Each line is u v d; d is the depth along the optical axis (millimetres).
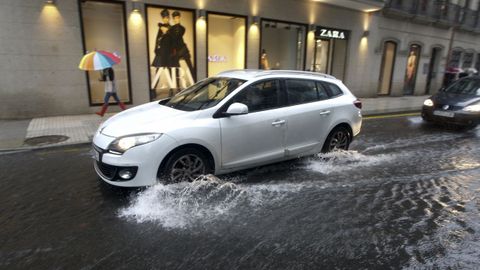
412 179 5543
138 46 10484
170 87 11477
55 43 9250
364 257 3373
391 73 18875
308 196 4707
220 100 4824
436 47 21141
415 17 18500
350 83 16828
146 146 4129
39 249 3346
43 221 3867
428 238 3762
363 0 14328
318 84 5996
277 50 13914
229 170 4875
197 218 3971
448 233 3879
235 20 12508
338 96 6246
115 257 3238
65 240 3498
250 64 13008
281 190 4859
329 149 6191
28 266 3090
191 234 3648
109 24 10062
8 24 8641
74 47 9508
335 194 4816
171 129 4270
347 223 4020
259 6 12703
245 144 4891
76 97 9828
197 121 4492
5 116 9039
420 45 19969
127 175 4125
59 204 4277
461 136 8969
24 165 5750
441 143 8133
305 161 6074
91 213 4047
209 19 11992
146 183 4188
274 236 3678
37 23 8938
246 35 12664
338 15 15391
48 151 6562
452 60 23172
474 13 23469
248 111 4949
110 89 9352
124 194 4512
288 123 5320
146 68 10773
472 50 24828
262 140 5066
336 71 16422
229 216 4051
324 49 15672
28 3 8750
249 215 4098
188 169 4508
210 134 4512
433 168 6164
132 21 10234
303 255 3369
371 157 6723
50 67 9305
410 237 3770
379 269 3199
